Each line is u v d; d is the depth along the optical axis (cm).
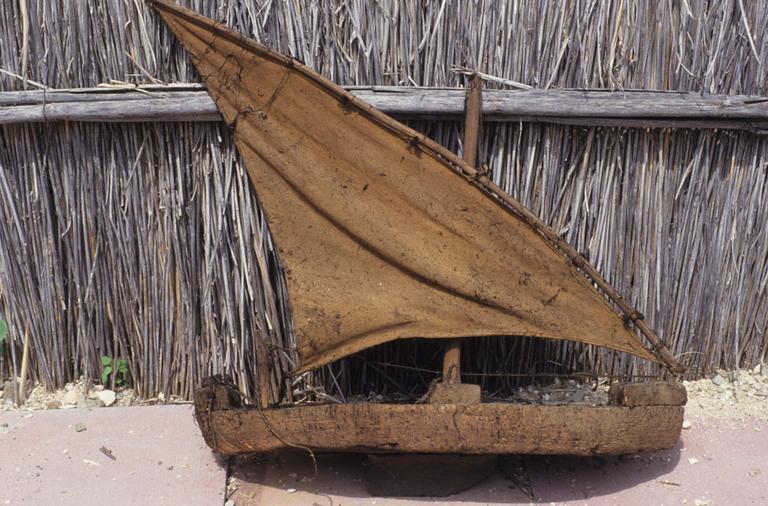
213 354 314
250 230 300
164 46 285
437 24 283
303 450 282
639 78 294
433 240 278
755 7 294
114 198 301
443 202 275
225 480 281
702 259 319
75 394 323
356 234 278
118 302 315
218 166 294
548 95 286
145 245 306
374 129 272
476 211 274
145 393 325
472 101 279
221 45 273
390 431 260
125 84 286
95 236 307
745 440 303
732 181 311
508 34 285
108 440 298
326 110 273
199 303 313
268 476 286
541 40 286
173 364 321
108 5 282
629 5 286
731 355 333
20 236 307
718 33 292
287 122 276
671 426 266
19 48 289
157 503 269
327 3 280
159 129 292
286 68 271
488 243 276
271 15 281
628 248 312
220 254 303
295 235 281
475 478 279
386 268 280
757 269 325
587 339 279
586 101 286
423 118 289
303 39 283
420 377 324
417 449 262
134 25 283
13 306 316
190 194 299
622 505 272
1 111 285
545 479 285
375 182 276
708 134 302
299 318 282
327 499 275
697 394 328
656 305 319
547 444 261
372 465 273
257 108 276
